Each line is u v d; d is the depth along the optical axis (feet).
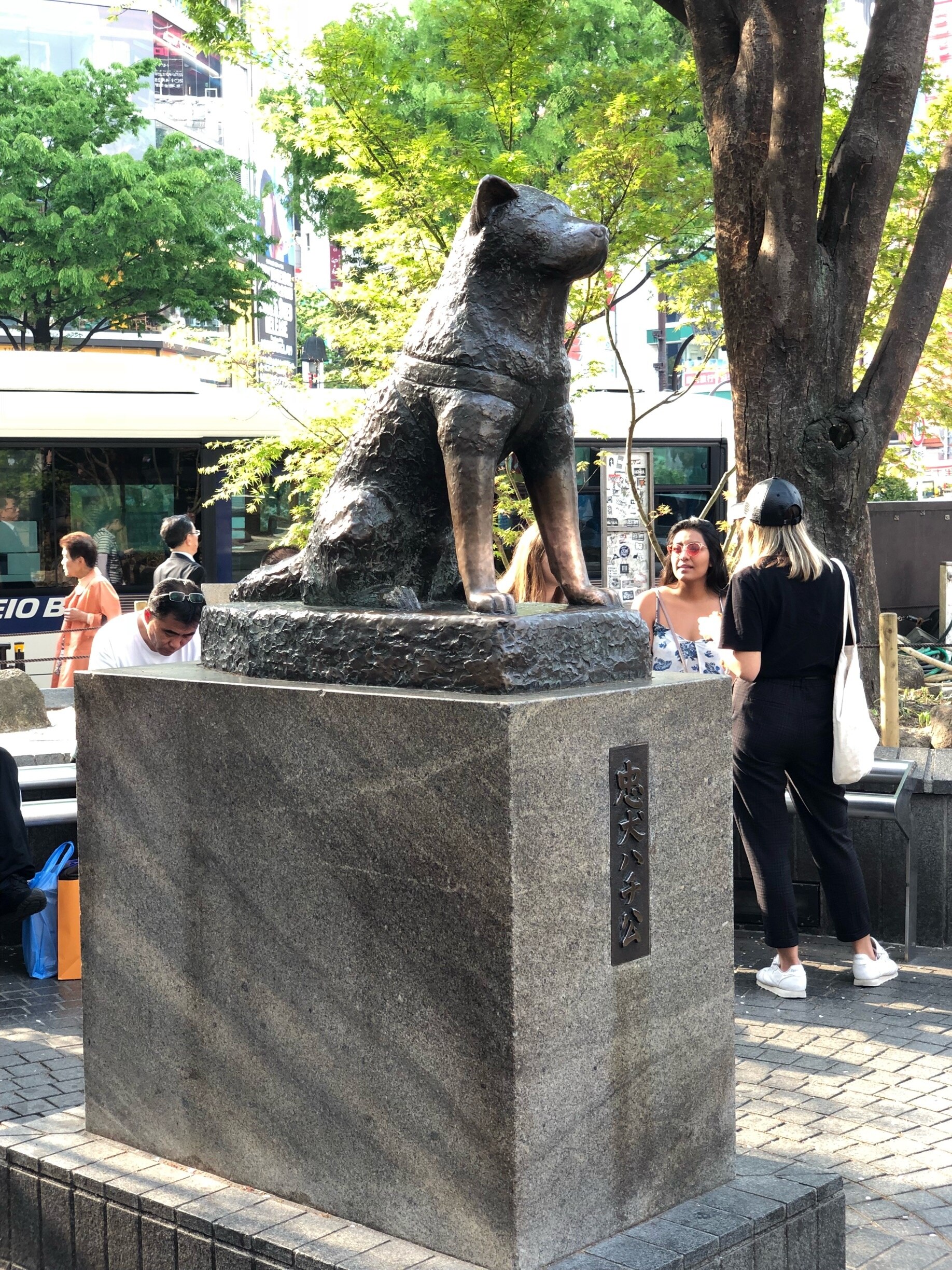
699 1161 10.05
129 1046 11.10
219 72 119.03
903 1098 14.87
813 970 19.76
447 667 9.30
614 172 32.30
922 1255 11.48
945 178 29.35
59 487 46.19
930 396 42.22
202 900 10.43
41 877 20.51
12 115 70.08
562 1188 9.00
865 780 20.11
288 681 10.23
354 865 9.41
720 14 28.04
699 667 19.88
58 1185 10.72
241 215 75.87
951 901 20.97
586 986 9.11
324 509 10.89
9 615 45.70
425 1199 9.17
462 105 35.22
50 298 72.02
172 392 47.80
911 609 53.21
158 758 10.67
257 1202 9.98
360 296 33.30
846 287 28.48
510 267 9.83
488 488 9.85
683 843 9.86
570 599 10.52
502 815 8.57
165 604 21.53
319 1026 9.71
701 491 53.52
